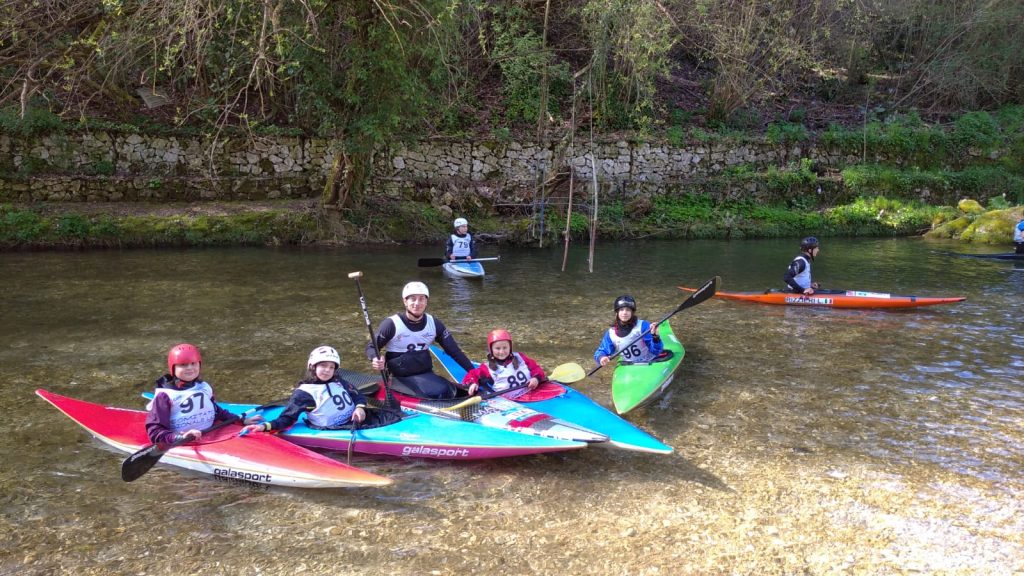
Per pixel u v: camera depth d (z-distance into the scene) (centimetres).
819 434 598
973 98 2688
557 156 2084
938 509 472
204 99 1898
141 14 1390
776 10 2189
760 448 570
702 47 2162
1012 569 405
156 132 1820
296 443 536
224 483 496
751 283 1320
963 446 573
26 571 391
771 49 2183
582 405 589
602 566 404
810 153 2364
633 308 704
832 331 945
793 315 1044
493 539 430
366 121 1571
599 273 1423
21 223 1564
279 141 1906
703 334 932
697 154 2253
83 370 744
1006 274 1428
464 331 938
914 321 1002
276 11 1279
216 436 513
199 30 1327
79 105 1730
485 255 1680
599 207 2073
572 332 940
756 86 2283
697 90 2617
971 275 1415
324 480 468
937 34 2648
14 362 767
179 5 1257
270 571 395
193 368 504
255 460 488
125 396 670
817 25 2422
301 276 1314
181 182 1822
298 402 534
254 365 768
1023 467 534
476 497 482
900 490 498
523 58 2012
